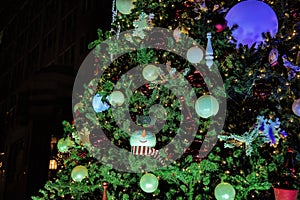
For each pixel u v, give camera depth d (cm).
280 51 656
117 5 709
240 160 617
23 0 3788
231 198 538
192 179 621
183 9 751
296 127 586
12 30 4019
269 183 576
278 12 682
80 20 2573
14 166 2569
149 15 720
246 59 614
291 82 606
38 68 3195
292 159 600
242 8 604
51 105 1942
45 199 715
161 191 674
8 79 3838
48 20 3152
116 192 682
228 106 655
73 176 637
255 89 655
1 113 3716
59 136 1984
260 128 594
